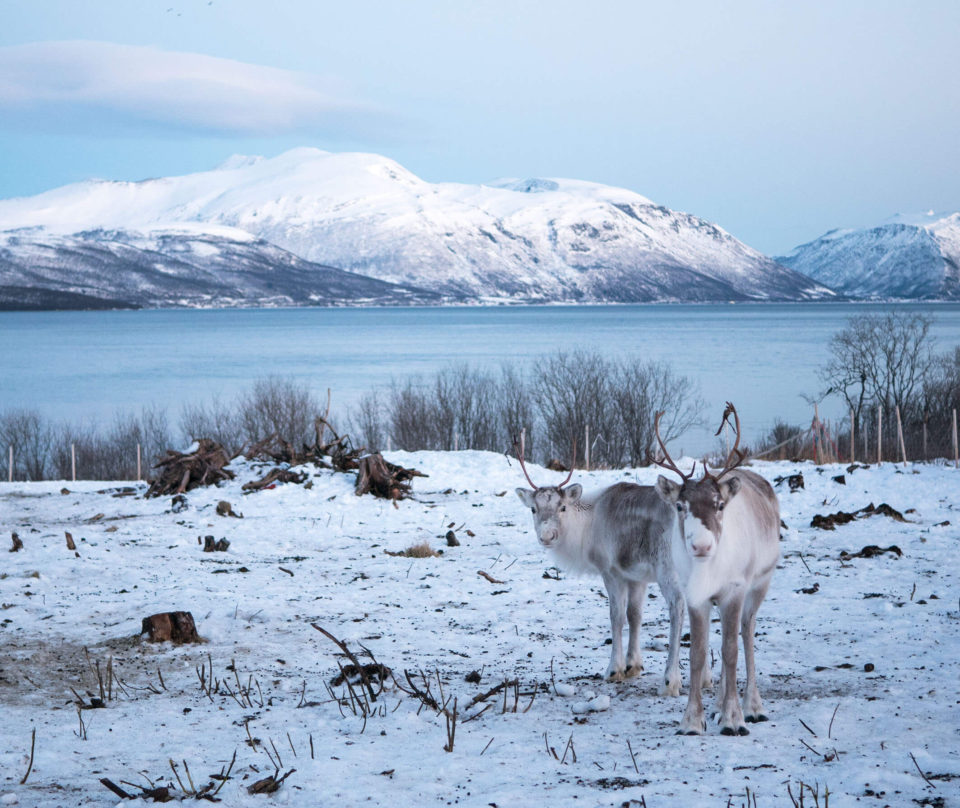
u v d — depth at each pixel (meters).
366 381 97.38
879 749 7.25
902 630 11.14
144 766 7.36
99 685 9.62
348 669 9.90
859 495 22.53
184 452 27.53
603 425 47.94
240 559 17.33
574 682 9.62
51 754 7.64
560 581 14.91
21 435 57.16
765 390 87.19
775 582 14.20
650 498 9.05
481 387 55.31
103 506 24.81
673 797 6.43
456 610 13.07
